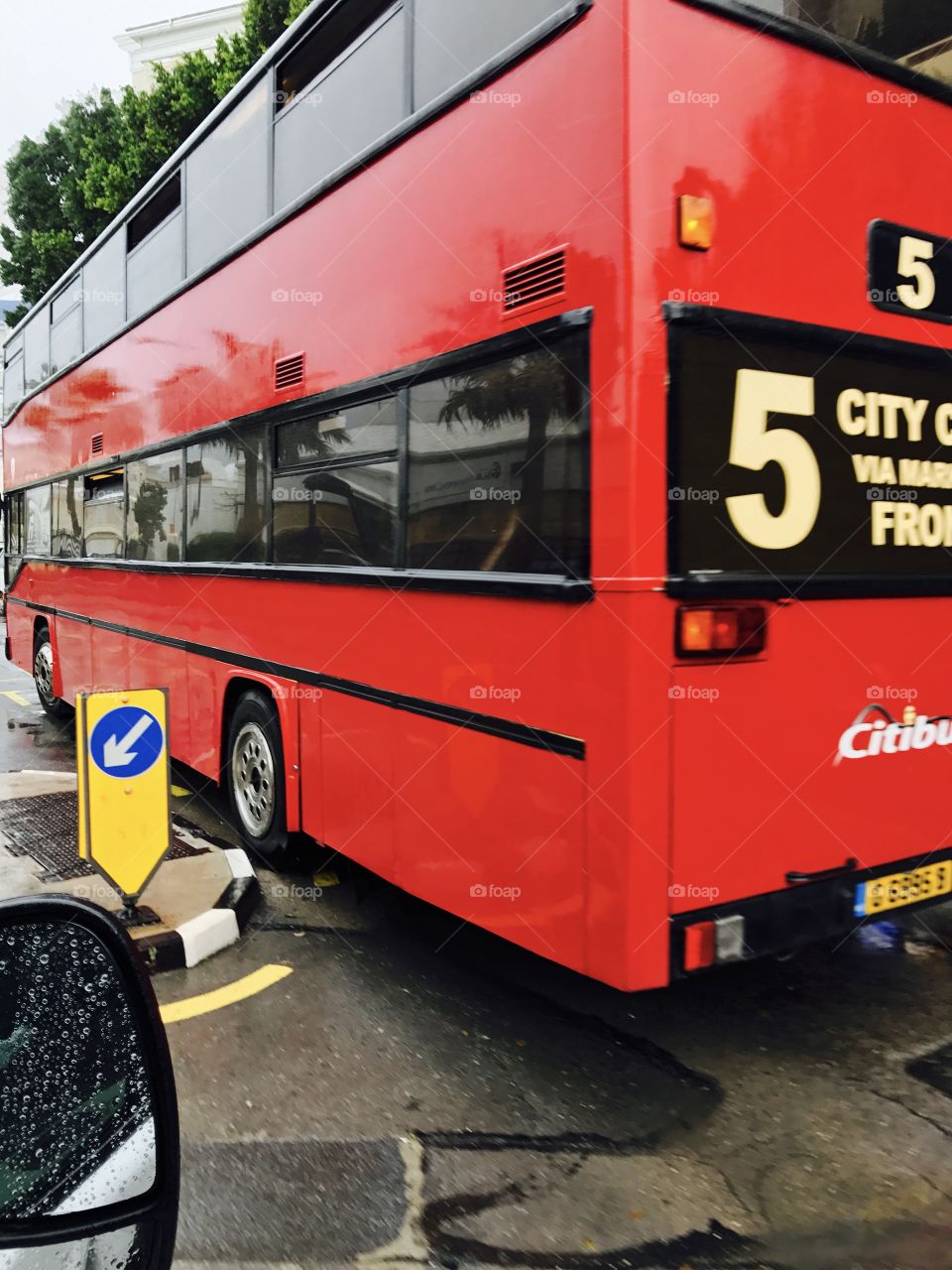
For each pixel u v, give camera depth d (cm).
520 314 304
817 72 304
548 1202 257
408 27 370
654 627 271
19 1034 121
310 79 456
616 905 275
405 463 374
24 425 1084
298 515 469
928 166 334
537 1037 355
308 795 468
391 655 386
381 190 387
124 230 721
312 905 490
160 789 444
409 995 390
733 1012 375
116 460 747
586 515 281
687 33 275
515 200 307
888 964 420
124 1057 127
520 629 310
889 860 336
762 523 293
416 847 372
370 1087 319
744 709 292
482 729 329
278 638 493
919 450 335
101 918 131
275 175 485
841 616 316
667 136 271
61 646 946
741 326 284
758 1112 304
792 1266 232
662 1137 290
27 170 2217
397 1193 261
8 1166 116
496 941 447
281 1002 383
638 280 266
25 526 1091
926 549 339
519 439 309
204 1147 284
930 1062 336
